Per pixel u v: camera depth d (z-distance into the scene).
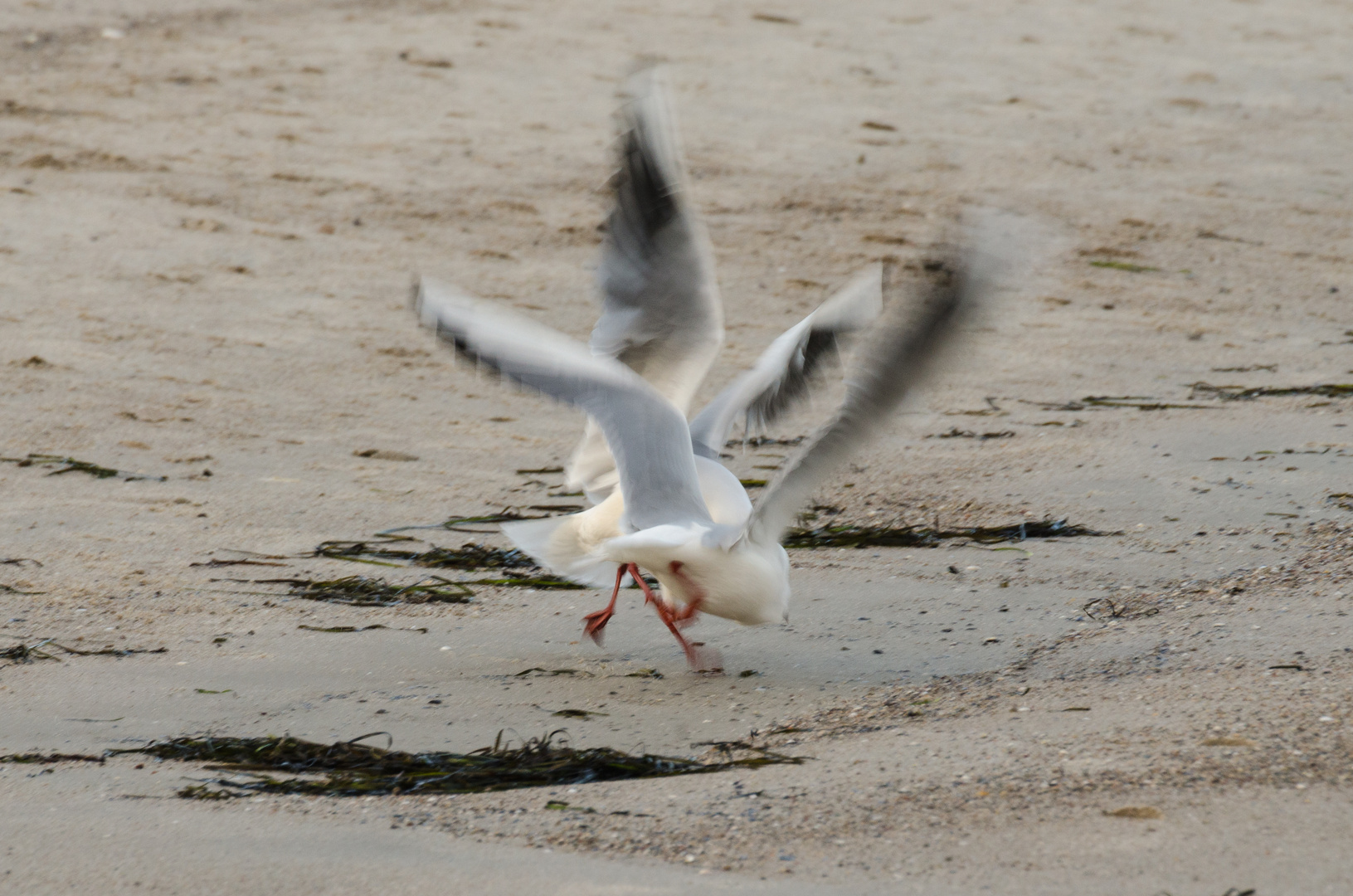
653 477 8.57
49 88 26.72
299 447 14.64
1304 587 9.96
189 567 11.42
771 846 6.61
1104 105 29.05
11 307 18.11
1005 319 19.02
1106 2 35.66
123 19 31.03
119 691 8.98
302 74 28.20
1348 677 8.05
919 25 33.16
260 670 9.39
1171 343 18.77
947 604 10.42
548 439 15.09
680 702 8.87
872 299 10.01
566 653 9.79
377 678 9.30
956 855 6.43
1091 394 16.70
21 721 8.49
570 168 24.50
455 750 8.12
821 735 8.19
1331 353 18.47
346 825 7.00
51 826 6.96
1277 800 6.72
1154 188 25.12
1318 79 31.22
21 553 11.61
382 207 22.56
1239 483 13.12
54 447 14.34
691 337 9.70
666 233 9.55
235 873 6.46
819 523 12.48
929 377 7.62
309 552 11.84
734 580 8.61
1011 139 26.97
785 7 33.78
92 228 20.88
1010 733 7.72
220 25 30.97
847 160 25.50
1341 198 25.14
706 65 29.78
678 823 6.90
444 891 6.27
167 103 26.36
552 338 8.67
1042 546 11.63
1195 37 33.50
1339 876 6.10
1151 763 7.14
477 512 12.91
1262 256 22.45
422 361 17.39
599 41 30.81
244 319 18.36
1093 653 9.12
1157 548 11.41
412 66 28.84
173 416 15.35
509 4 32.88
